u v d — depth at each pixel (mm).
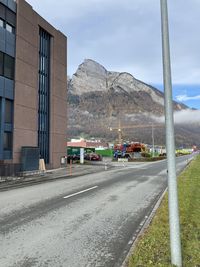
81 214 10680
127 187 18844
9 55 30016
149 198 14508
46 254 6648
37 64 34844
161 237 7438
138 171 33625
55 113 39094
